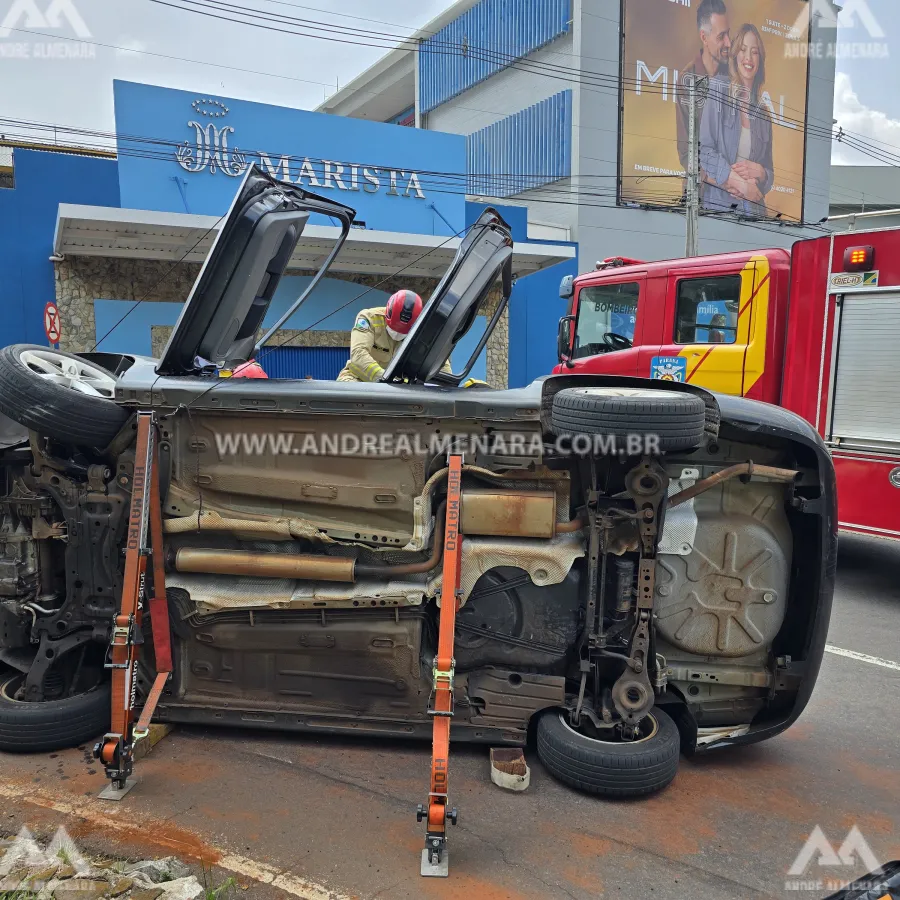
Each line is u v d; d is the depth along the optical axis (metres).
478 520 2.87
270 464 2.97
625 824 2.66
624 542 2.84
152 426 2.90
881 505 5.61
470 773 2.94
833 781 3.05
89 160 12.38
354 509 2.96
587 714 2.90
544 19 21.83
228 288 3.01
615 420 2.57
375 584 2.94
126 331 12.67
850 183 32.12
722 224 23.39
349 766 2.96
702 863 2.46
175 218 11.12
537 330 17.08
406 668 2.97
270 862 2.38
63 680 3.19
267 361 13.78
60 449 3.16
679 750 2.97
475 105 25.64
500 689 2.98
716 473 2.88
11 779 2.83
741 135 23.53
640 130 21.27
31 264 12.10
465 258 3.10
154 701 2.82
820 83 25.38
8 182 14.70
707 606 2.98
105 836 2.48
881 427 5.60
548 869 2.40
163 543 3.02
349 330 14.48
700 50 22.16
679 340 7.15
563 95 20.84
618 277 7.67
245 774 2.89
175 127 12.42
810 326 6.00
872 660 4.58
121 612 2.75
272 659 3.07
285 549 3.04
